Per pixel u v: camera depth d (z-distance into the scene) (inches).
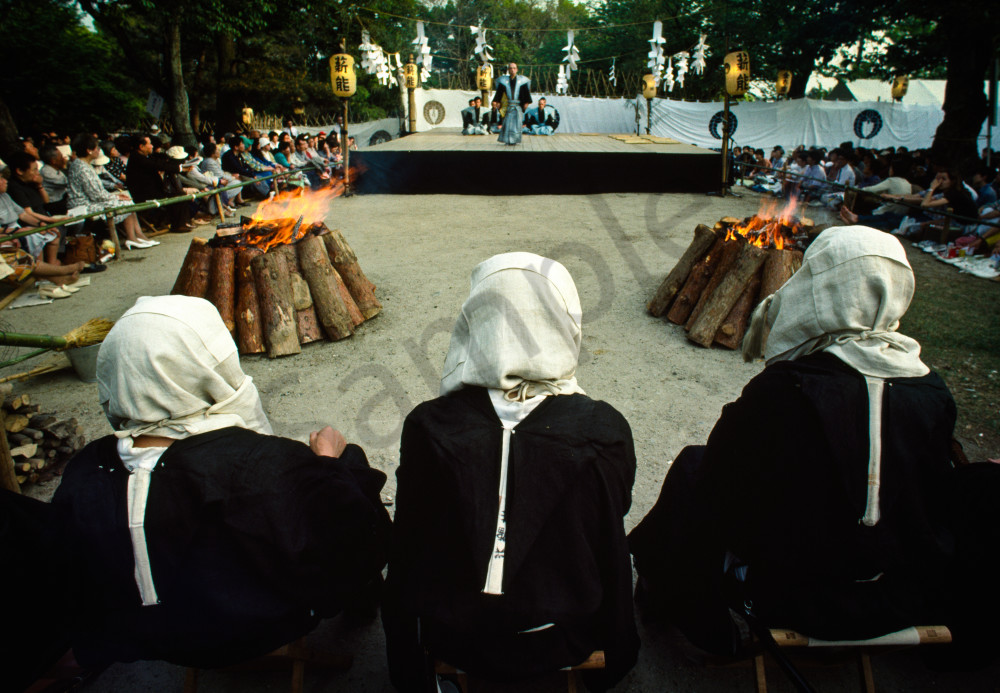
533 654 62.4
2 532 67.2
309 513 68.1
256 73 895.7
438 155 433.4
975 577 73.8
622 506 63.4
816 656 78.8
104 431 151.1
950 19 563.5
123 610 63.5
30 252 251.1
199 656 66.7
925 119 812.6
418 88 826.2
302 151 534.3
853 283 67.6
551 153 429.4
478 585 57.6
